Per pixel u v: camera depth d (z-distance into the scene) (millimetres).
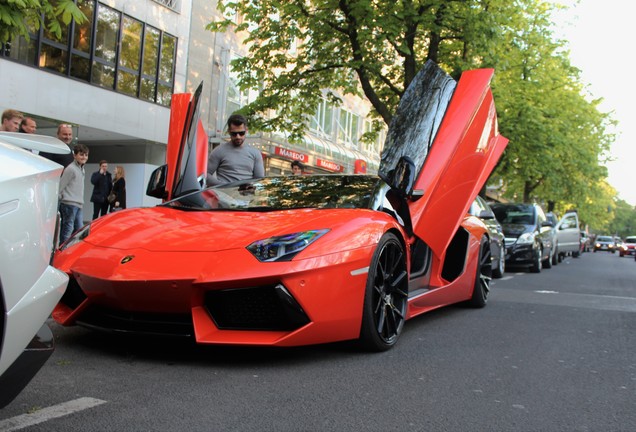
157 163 16812
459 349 3709
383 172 3986
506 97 15758
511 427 2330
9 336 1681
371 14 10883
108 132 15148
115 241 3289
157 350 3309
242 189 4336
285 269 2918
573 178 25859
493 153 5188
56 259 3322
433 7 11000
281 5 12031
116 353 3213
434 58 12344
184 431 2107
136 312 3057
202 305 2965
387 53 12320
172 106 5008
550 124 18000
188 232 3279
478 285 5516
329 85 13969
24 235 1741
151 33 15828
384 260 3611
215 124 17906
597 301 6648
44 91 13305
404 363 3279
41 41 13195
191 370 2938
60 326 3859
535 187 28156
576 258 25547
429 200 4293
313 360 3248
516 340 4082
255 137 17172
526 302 6309
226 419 2258
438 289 4566
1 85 12391
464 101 4684
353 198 4016
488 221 9219
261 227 3271
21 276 1719
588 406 2645
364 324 3355
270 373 2943
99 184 11383
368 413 2420
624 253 41844
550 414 2512
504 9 12133
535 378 3088
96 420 2170
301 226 3270
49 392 2484
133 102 15508
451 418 2408
